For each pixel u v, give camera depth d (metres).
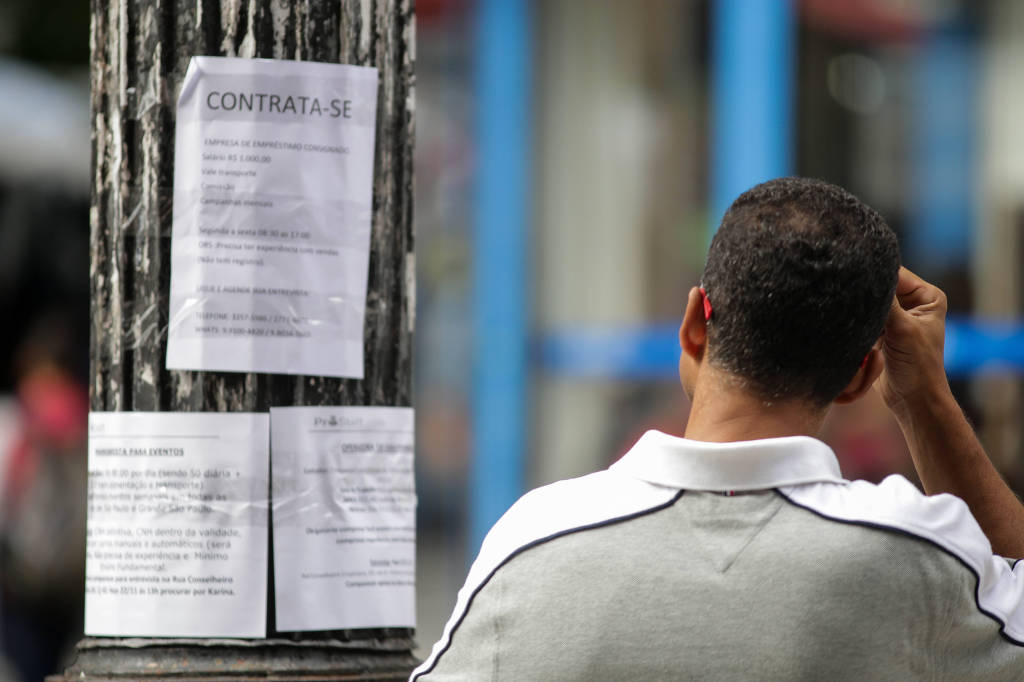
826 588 6.43
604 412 22.11
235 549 8.02
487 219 22.11
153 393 8.05
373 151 8.33
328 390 8.20
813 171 21.56
